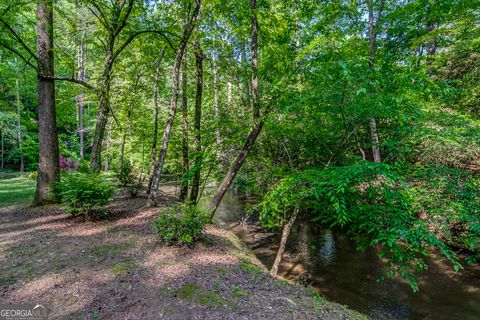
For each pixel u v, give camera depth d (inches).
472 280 233.6
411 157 230.7
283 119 228.2
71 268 157.8
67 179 275.9
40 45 319.0
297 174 192.5
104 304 121.6
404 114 151.6
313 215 427.5
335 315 126.1
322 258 288.8
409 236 131.9
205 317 113.4
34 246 193.2
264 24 244.4
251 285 149.6
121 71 444.5
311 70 182.9
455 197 160.4
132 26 349.4
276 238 352.2
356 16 358.9
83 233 224.5
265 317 115.3
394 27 361.1
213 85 458.6
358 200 171.3
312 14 285.0
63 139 946.7
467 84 350.6
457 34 385.7
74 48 480.7
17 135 812.6
